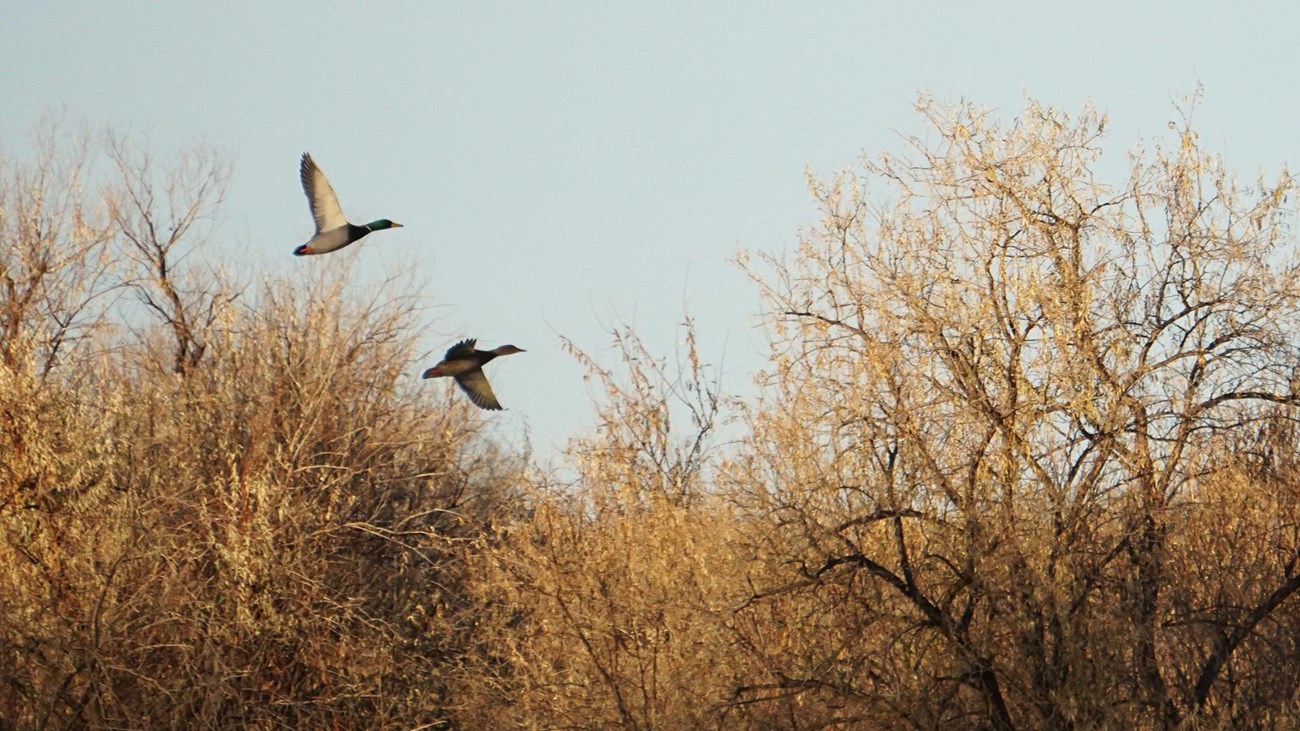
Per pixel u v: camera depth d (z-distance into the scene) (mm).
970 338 16969
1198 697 16438
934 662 16750
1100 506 16531
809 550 17172
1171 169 17578
